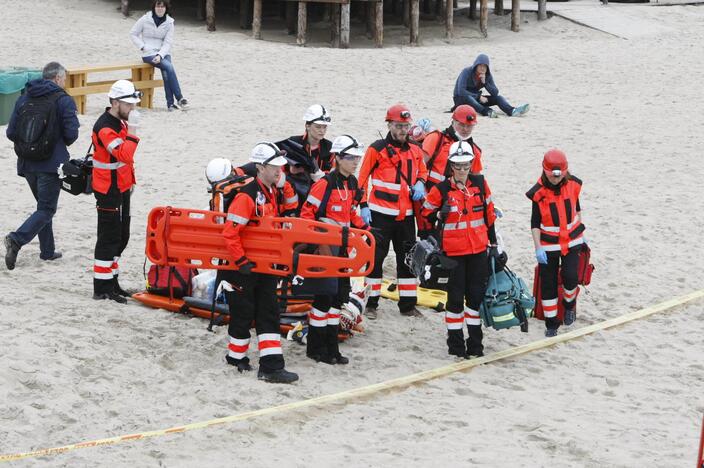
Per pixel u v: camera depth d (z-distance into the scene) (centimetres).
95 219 1623
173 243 1101
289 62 3152
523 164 2131
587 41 3794
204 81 2836
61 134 1340
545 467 894
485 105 2609
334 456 890
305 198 1152
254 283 1050
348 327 1188
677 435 984
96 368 1030
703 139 2402
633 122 2561
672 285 1472
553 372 1146
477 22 4134
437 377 1101
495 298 1159
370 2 3800
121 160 1189
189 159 2025
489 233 1164
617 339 1258
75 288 1284
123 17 3891
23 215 1609
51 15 3809
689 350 1236
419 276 1159
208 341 1138
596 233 1700
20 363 1002
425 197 1195
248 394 1010
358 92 2775
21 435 882
